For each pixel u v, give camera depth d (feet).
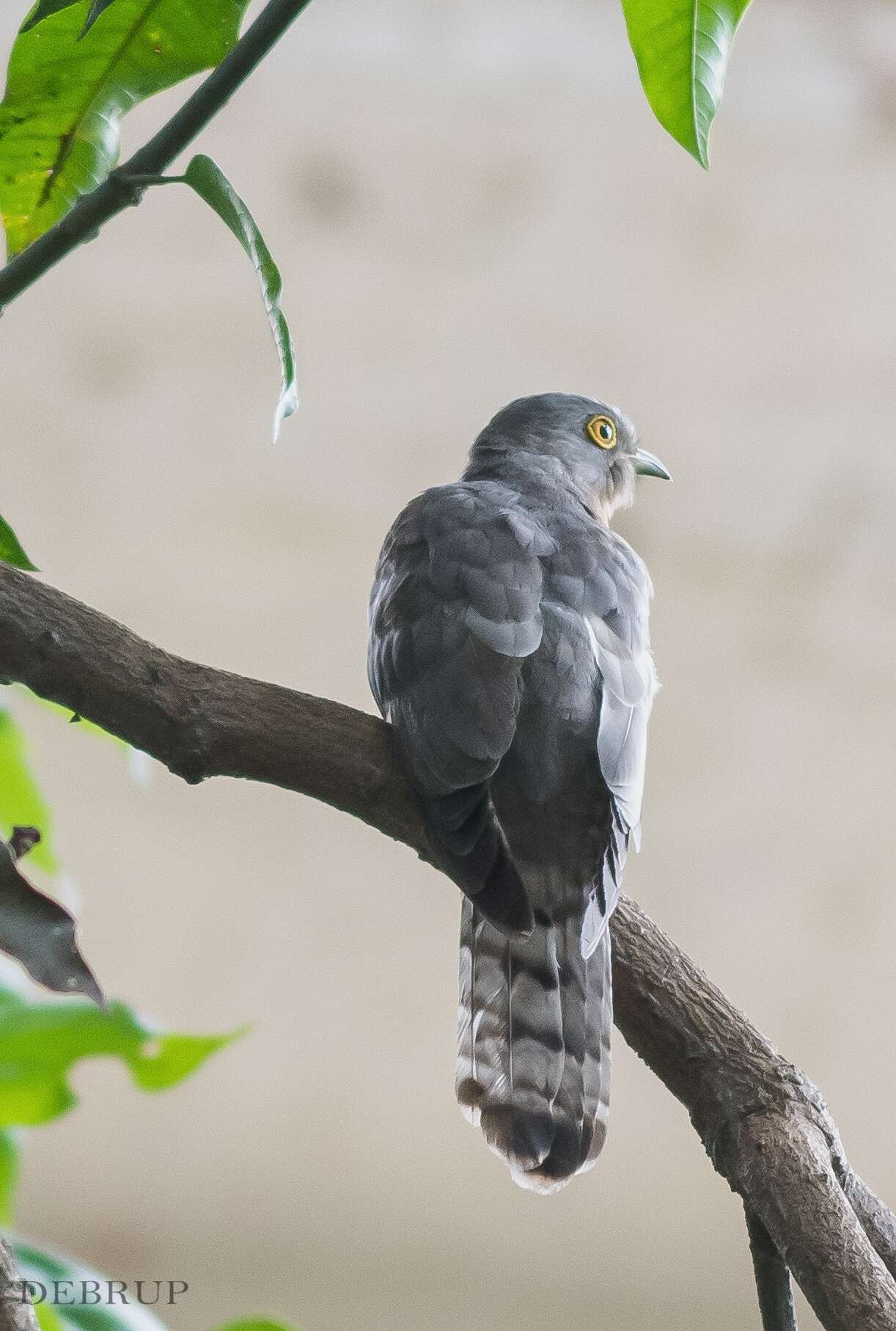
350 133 39.06
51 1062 16.71
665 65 14.24
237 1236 36.65
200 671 14.99
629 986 15.88
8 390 38.14
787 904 36.70
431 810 15.69
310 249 38.55
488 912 15.10
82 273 38.55
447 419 38.14
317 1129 36.70
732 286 38.37
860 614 37.14
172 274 38.52
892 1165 35.96
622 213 38.83
